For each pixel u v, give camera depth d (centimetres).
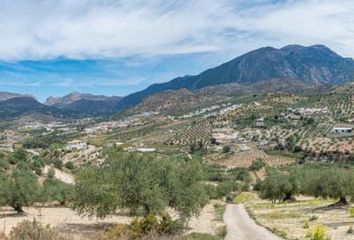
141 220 3225
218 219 7188
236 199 13438
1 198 8119
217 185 15725
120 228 2984
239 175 19762
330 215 6769
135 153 5600
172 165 5616
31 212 8338
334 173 8588
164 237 2348
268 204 10825
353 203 8756
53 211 8562
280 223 6047
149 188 5306
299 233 4778
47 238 1570
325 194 8669
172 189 5528
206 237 4050
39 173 17412
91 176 5500
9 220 6284
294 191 11012
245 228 5672
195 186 5647
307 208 8556
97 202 5431
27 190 8400
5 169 16988
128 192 5297
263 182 11988
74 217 6900
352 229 4594
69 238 1609
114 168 5466
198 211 5725
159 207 5216
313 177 9038
